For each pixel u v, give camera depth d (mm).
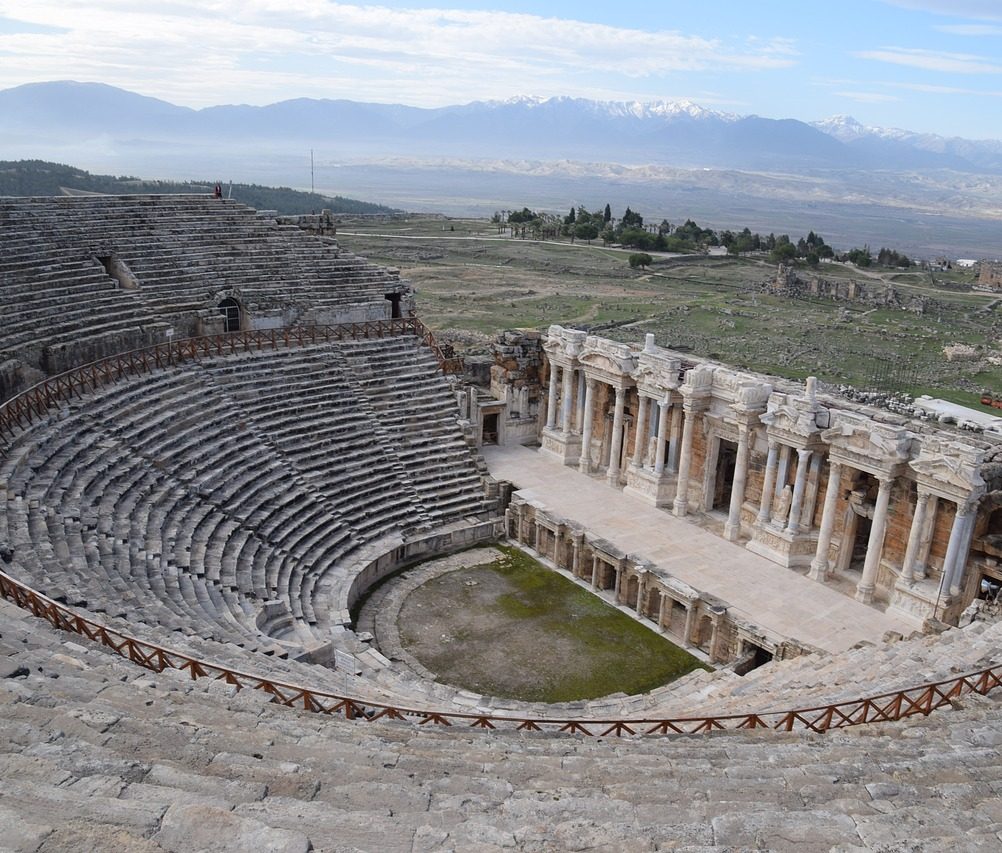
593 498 48469
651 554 41688
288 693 20359
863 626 35750
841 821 10836
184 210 55812
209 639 24188
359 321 55688
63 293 43469
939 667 23062
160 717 13625
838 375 87938
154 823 8891
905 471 36719
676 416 47094
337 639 33938
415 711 18469
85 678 15352
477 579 42875
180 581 30031
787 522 41406
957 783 12906
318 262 57906
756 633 34688
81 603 22578
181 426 40844
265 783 11109
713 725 20703
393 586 41531
